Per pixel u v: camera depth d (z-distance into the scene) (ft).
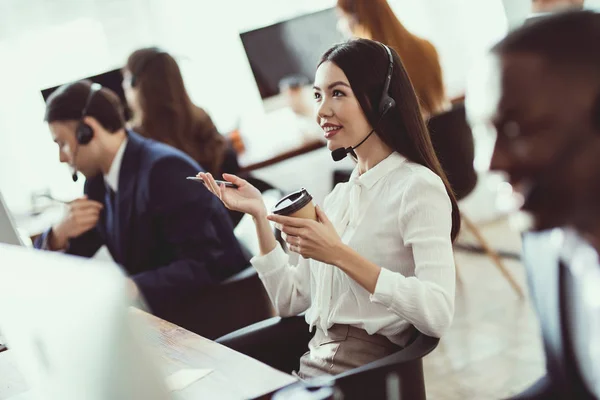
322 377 5.14
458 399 8.50
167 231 8.78
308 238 5.16
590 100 2.45
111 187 9.22
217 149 11.76
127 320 2.86
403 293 5.08
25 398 4.85
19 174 12.70
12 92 12.71
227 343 5.98
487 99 2.58
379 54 5.57
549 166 2.54
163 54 11.54
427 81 10.80
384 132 5.58
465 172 10.85
